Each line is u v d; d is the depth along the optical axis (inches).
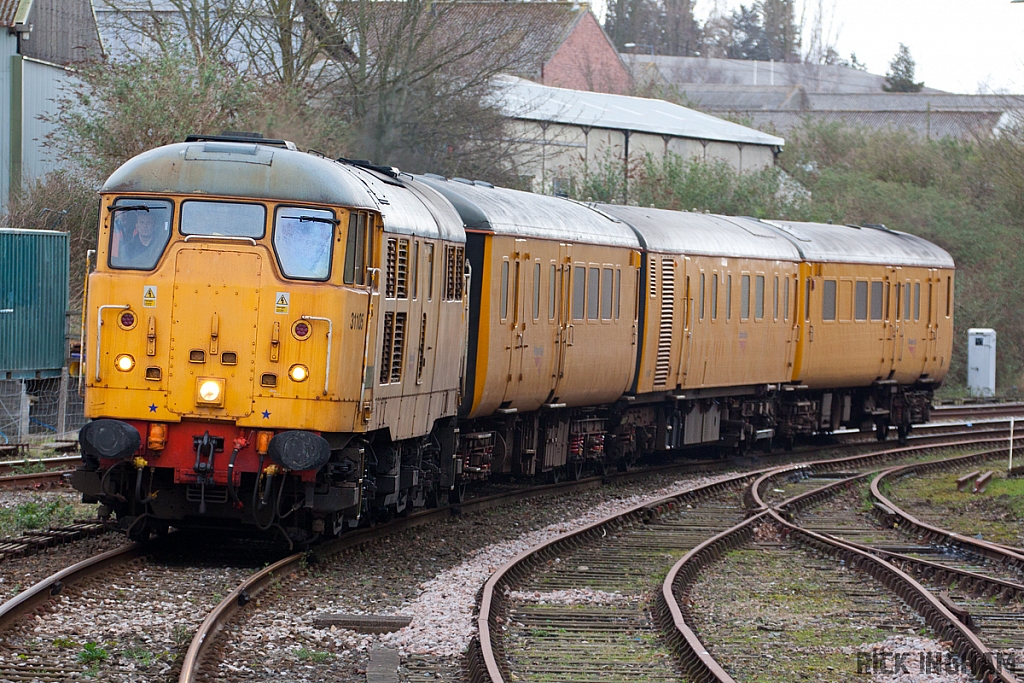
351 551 1448.1
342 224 1284.4
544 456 2106.3
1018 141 5502.0
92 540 1401.3
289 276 1274.6
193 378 1270.9
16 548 1283.2
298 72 3772.1
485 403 1834.4
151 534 1439.5
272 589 1202.6
